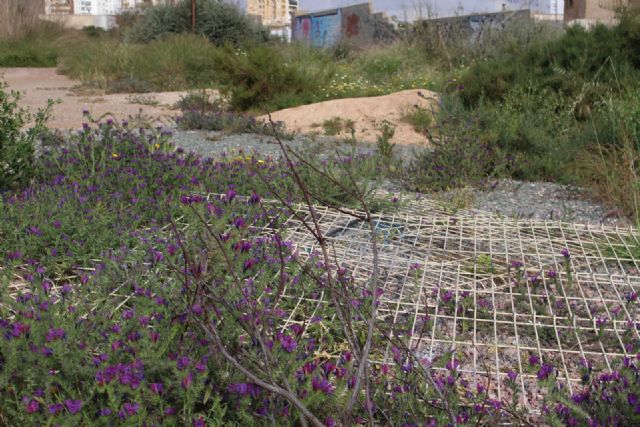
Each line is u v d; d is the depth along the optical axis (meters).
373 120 10.24
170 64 17.50
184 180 5.36
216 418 2.31
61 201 4.64
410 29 18.64
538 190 6.39
